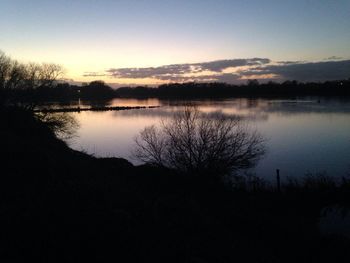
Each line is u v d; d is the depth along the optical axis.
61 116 56.56
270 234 12.35
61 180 12.34
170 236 8.74
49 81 52.19
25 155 13.77
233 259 8.61
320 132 43.84
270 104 112.81
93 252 7.32
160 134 31.84
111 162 23.30
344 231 13.80
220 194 18.00
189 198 14.78
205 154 19.56
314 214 15.66
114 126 57.38
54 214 8.62
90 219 8.48
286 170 24.48
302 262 10.55
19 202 9.73
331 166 25.88
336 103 119.62
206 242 9.10
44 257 7.04
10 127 33.09
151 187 17.52
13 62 51.00
